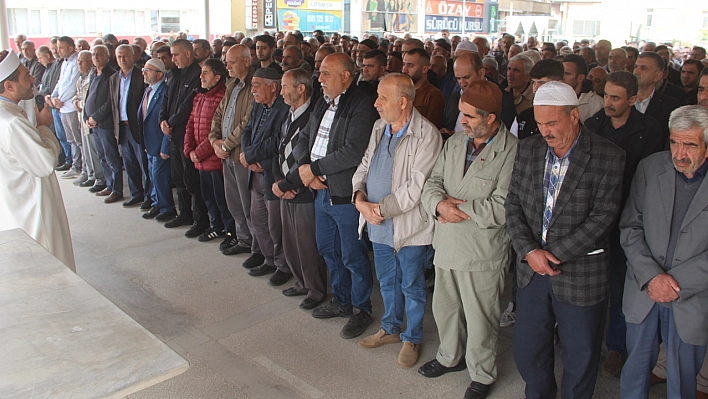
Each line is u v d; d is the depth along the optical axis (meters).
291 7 17.23
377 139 2.94
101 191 6.23
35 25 12.46
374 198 2.90
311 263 3.55
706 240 2.06
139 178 5.81
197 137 4.57
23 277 1.86
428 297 3.76
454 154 2.64
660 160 2.21
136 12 13.98
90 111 5.80
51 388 1.25
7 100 2.99
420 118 2.82
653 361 2.28
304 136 3.36
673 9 23.44
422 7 20.62
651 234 2.20
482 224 2.48
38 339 1.46
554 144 2.15
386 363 2.98
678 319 2.12
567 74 3.51
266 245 4.09
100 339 1.46
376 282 4.06
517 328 2.42
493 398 2.68
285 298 3.77
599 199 2.16
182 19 14.96
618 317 2.84
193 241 4.82
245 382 2.82
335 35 9.40
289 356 3.06
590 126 2.86
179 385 2.79
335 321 3.45
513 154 2.50
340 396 2.70
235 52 4.07
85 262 4.34
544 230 2.28
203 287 3.92
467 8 22.61
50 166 3.03
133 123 5.40
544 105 2.10
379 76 4.27
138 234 4.99
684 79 5.15
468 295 2.59
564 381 2.34
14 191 3.06
